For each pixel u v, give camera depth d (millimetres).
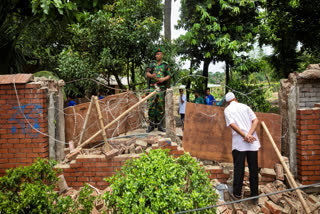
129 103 5145
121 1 9758
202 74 11633
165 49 9547
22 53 10750
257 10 10055
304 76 4270
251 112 3783
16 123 4133
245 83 10172
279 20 12211
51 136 4293
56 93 4426
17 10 8195
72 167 4195
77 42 10367
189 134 4488
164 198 2305
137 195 2383
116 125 4918
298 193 3330
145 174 2564
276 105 11469
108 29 8727
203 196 2664
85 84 9297
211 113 4469
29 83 4125
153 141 4496
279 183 4035
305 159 4125
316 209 3436
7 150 4148
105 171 4199
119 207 2451
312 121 4117
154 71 5043
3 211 2398
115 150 4254
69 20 6188
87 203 2865
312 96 4430
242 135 3613
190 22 10258
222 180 4246
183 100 8070
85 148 4680
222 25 10109
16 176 2811
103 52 8680
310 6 10672
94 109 4711
